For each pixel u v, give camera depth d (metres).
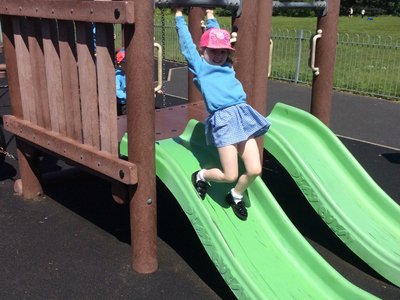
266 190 3.51
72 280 3.33
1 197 4.64
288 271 3.14
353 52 16.62
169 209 4.55
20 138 4.36
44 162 5.70
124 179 3.12
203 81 3.23
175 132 4.29
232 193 3.38
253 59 3.65
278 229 3.40
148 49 2.88
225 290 3.27
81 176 5.05
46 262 3.54
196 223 3.18
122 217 4.30
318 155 4.38
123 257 3.64
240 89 3.29
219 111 3.21
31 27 3.70
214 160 3.68
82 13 3.06
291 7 4.48
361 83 11.90
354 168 4.25
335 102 10.26
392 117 8.99
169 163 3.39
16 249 3.71
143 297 3.16
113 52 3.03
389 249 3.58
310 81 12.45
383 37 21.06
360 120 8.74
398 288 3.40
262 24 3.71
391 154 6.66
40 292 3.19
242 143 3.26
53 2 3.29
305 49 16.08
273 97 10.77
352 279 3.51
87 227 4.10
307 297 2.98
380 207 4.05
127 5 2.74
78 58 3.29
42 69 3.75
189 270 3.50
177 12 3.24
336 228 3.72
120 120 4.59
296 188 5.16
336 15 4.75
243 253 3.15
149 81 2.95
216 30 3.31
